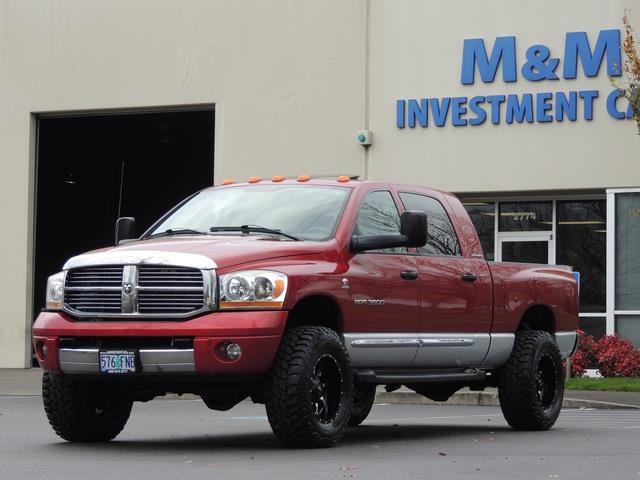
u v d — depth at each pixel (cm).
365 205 1222
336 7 2888
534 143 2697
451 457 1053
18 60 3155
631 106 2481
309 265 1104
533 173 2694
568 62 2669
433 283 1252
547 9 2694
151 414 1786
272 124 2933
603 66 2652
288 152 2917
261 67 2948
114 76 3078
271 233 1168
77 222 3731
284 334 1073
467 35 2759
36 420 1603
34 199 3166
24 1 3155
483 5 2747
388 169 2816
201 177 3881
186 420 1625
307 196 1223
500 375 1393
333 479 869
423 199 1316
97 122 3578
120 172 3906
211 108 3025
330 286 1115
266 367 1053
